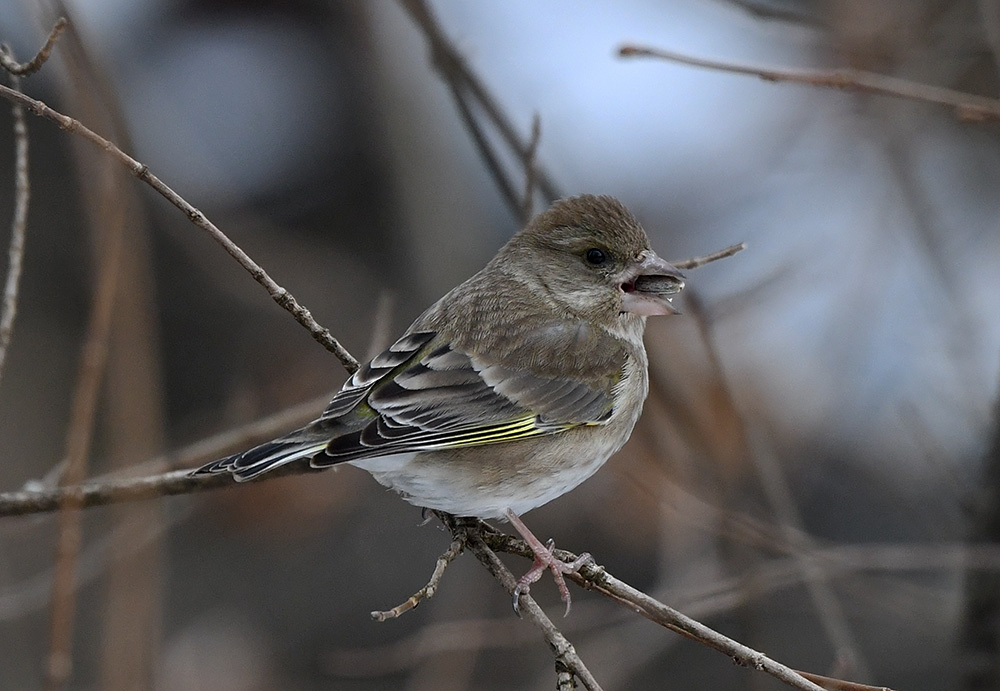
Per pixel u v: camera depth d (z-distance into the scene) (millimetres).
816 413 14031
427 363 7992
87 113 7250
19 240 7238
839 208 15430
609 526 13156
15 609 11102
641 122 16000
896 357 14180
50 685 5891
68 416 14961
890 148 13227
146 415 6773
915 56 12547
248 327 15695
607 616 11914
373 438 7387
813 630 13266
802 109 15828
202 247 15297
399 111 16031
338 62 16984
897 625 13383
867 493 14172
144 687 6637
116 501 7645
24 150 7242
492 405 7922
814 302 14797
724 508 10492
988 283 14734
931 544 13344
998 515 10633
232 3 17047
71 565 5988
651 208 15719
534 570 7449
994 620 10703
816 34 12727
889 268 14148
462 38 10906
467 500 7883
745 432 10711
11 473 14297
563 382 8188
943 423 13758
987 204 15570
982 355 13438
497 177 10156
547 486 8164
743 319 13805
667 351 12109
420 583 14266
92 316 6598
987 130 14383
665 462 10711
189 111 16609
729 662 13250
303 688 13336
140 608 6719
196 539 14102
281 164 16734
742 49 15867
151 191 15438
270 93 16938
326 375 14727
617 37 16125
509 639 11109
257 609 13844
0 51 6574
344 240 16531
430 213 15984
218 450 8625
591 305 8602
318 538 14367
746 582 10188
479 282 8672
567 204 8805
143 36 16641
